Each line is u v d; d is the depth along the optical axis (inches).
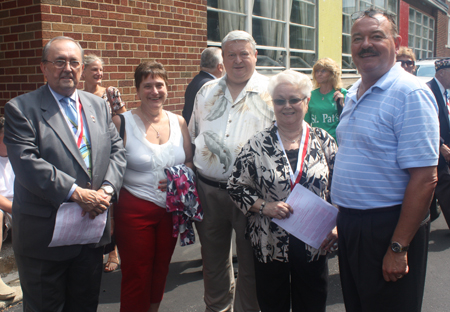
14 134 82.1
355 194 78.0
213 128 104.3
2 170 131.2
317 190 89.9
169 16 208.1
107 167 93.4
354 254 80.5
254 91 102.9
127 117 105.1
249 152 91.7
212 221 107.8
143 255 101.3
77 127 89.3
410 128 71.1
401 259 73.7
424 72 369.1
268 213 88.4
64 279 91.5
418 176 71.3
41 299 87.8
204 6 229.6
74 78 87.4
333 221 87.9
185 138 112.4
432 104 71.5
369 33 75.5
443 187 166.1
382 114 74.2
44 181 81.4
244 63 100.5
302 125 92.6
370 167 76.0
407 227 72.4
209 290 112.3
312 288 92.1
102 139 92.4
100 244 93.4
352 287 84.6
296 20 350.0
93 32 171.9
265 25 310.8
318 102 171.3
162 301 126.3
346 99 84.8
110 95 157.2
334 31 405.1
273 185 89.2
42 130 83.7
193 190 104.1
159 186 102.7
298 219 87.9
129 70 189.9
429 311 121.1
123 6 183.8
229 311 114.7
